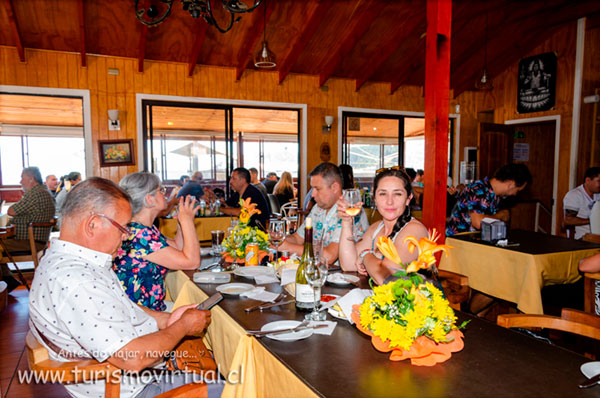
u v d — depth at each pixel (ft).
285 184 20.49
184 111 20.93
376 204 5.57
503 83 22.98
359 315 3.75
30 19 14.87
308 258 4.52
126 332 3.60
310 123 21.02
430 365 3.18
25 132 31.24
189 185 17.49
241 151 33.50
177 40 17.24
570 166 19.35
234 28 17.07
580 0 17.92
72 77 16.76
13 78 15.87
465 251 9.35
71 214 3.75
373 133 23.06
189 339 5.21
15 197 32.63
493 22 19.17
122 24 15.88
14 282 12.50
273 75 20.08
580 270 6.83
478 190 10.53
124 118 17.63
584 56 18.88
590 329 4.10
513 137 23.11
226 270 6.46
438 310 3.22
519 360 3.32
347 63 20.66
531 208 22.17
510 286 8.31
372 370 3.12
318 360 3.29
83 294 3.50
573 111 19.22
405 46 20.21
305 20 17.30
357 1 16.88
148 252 5.57
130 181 5.58
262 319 4.25
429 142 10.25
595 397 2.74
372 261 5.30
